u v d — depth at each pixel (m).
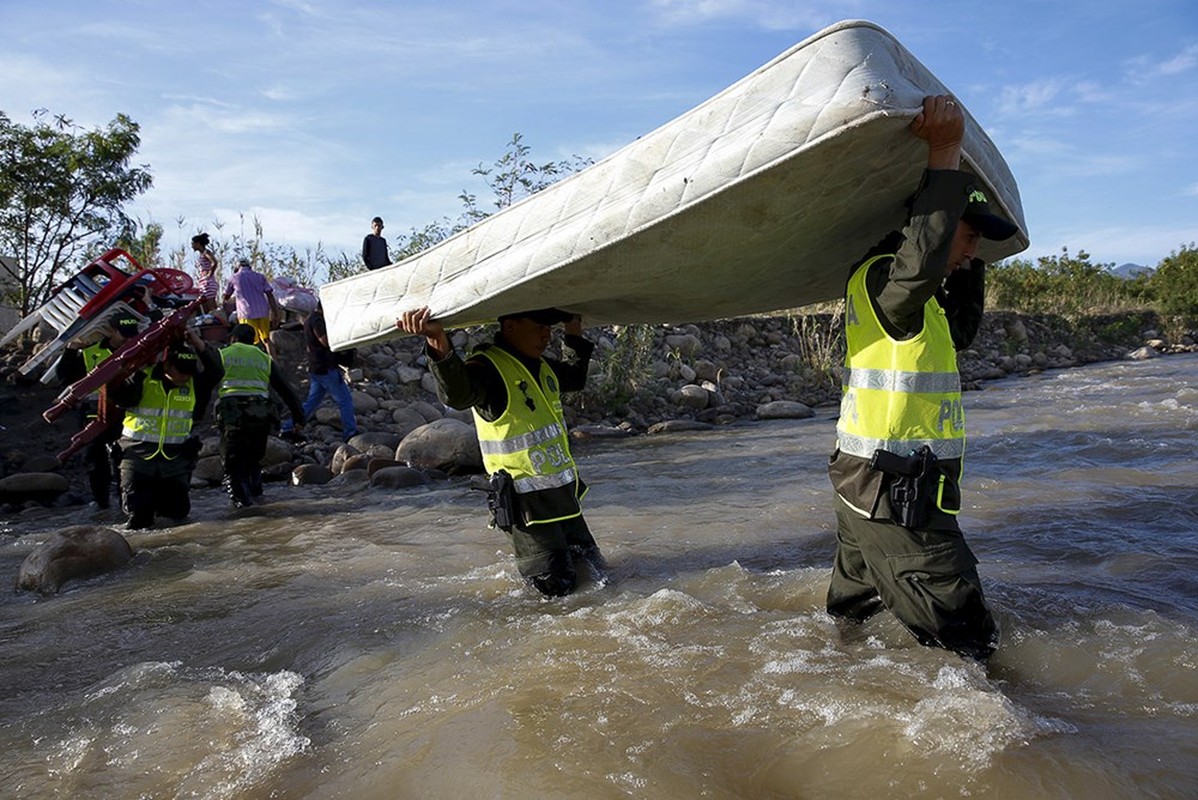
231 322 13.36
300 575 5.55
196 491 9.41
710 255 3.43
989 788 2.40
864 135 2.77
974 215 3.01
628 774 2.61
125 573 5.84
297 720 3.31
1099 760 2.50
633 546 5.62
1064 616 3.76
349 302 4.23
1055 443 8.73
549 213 3.51
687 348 16.94
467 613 4.32
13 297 13.09
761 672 3.29
